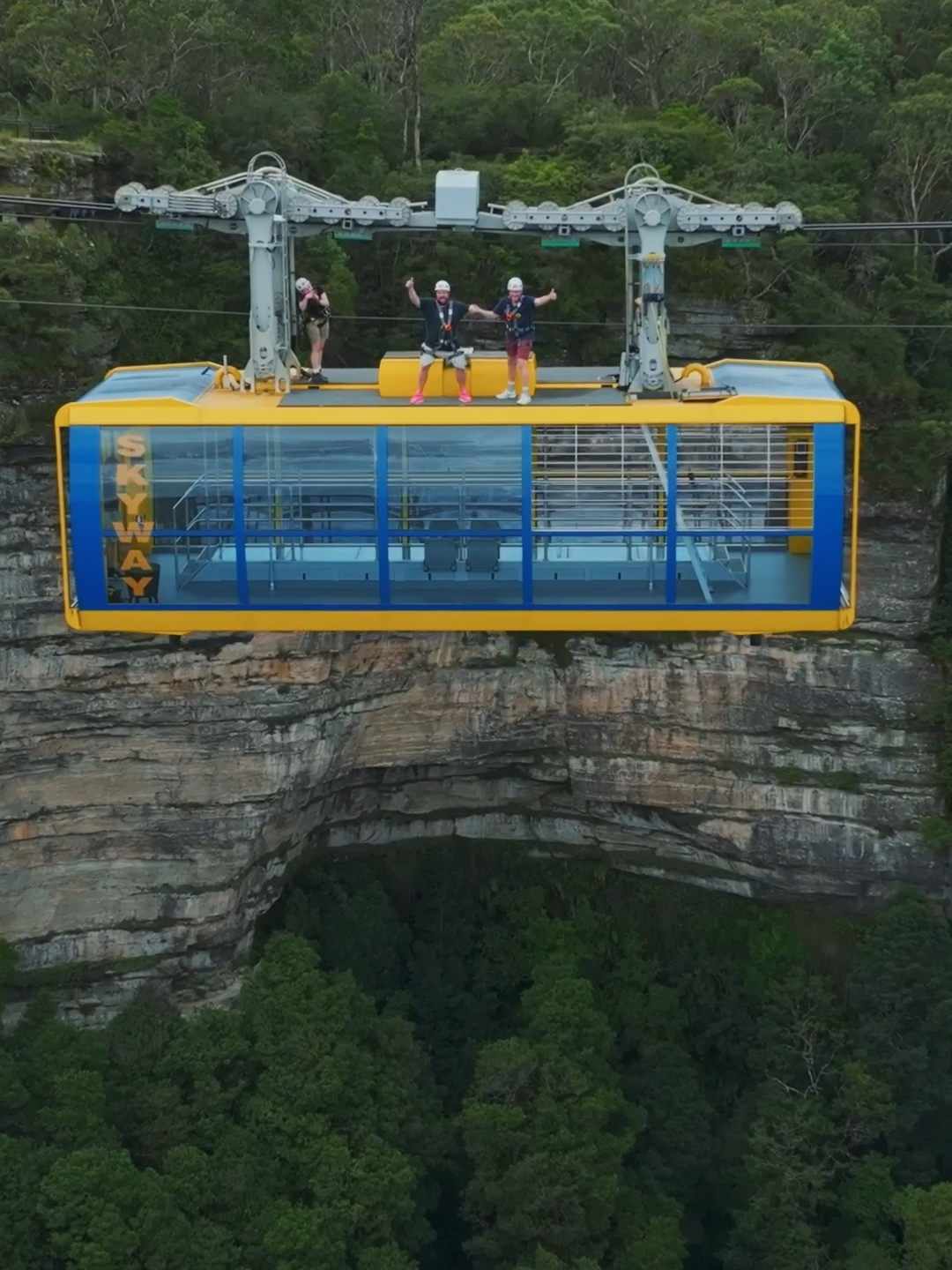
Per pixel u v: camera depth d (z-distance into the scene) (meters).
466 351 23.62
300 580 23.12
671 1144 50.81
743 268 53.03
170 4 55.62
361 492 22.62
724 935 58.91
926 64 67.06
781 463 22.73
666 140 56.62
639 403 22.56
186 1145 44.97
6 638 48.00
